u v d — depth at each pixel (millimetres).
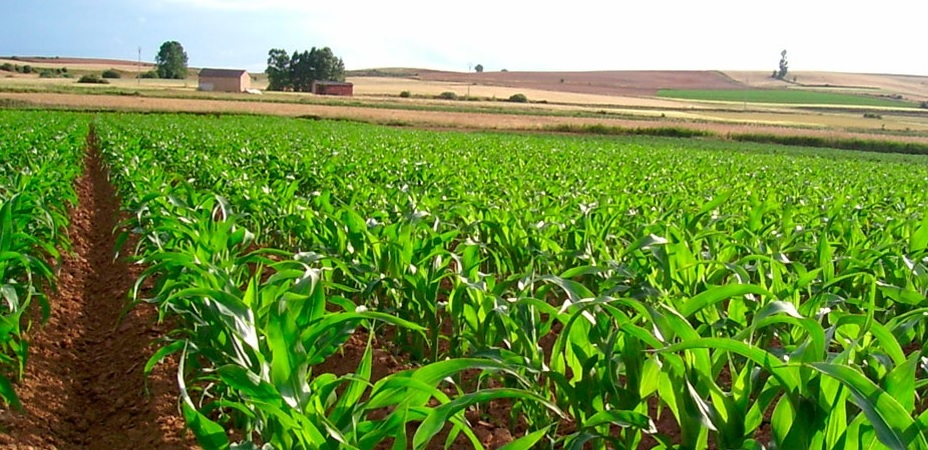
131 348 7172
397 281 6039
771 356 2816
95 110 63656
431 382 3254
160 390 6023
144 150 20500
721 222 9031
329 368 6598
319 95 115688
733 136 66188
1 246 6047
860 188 17734
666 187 14875
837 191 16609
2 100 65562
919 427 2436
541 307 4055
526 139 44562
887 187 19406
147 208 9398
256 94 109125
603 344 4031
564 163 22688
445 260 6207
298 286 4121
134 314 8109
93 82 128375
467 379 6234
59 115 48281
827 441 2865
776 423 3033
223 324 4410
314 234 7531
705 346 2924
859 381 2518
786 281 6176
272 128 39906
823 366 2605
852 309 6441
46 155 17219
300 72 147750
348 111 76188
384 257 6434
